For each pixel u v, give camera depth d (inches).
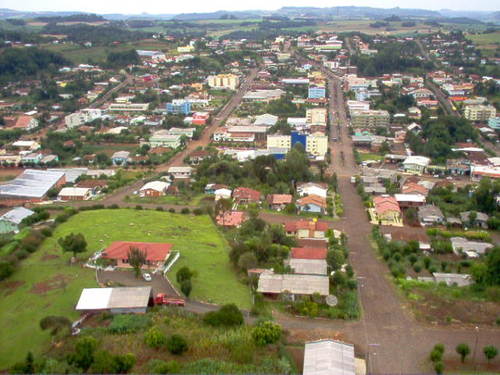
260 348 3120.1
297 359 3063.5
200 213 5797.2
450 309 3703.3
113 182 7042.3
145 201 6363.2
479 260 4537.4
